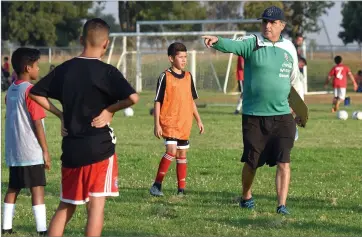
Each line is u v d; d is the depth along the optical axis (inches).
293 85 422.0
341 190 481.1
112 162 285.6
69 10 2615.7
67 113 284.0
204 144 736.3
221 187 495.2
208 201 446.0
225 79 1626.5
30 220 392.5
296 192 472.1
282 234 354.6
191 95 472.1
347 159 627.8
